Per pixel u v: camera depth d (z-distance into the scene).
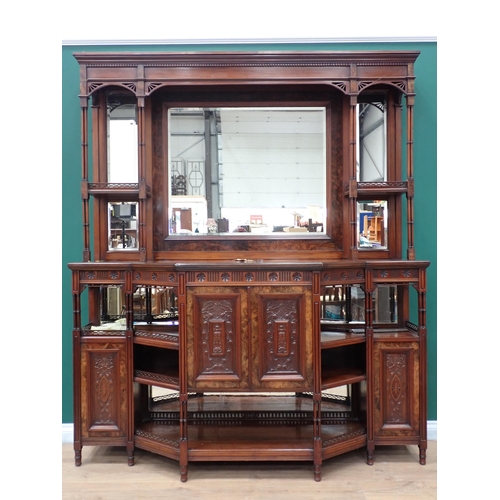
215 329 1.81
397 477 1.88
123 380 1.97
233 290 1.81
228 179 2.23
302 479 1.87
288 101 2.21
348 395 2.22
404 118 2.29
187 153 2.23
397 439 1.96
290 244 2.22
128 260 2.21
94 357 1.97
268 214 2.23
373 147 2.20
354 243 2.05
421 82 2.29
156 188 2.21
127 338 1.95
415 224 2.32
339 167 2.22
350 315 2.21
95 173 2.18
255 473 1.92
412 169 2.03
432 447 2.18
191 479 1.87
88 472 1.94
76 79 2.30
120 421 1.97
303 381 1.81
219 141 2.23
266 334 1.81
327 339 1.89
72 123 2.31
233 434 2.00
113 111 2.23
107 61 2.02
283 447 1.86
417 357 1.96
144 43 2.29
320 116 2.23
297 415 2.17
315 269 1.79
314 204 2.24
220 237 2.22
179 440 1.85
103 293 2.23
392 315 2.22
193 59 2.02
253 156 2.24
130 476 1.90
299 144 2.23
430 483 1.84
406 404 1.96
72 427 2.32
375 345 1.95
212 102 2.21
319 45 2.29
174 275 1.84
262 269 1.80
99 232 2.19
